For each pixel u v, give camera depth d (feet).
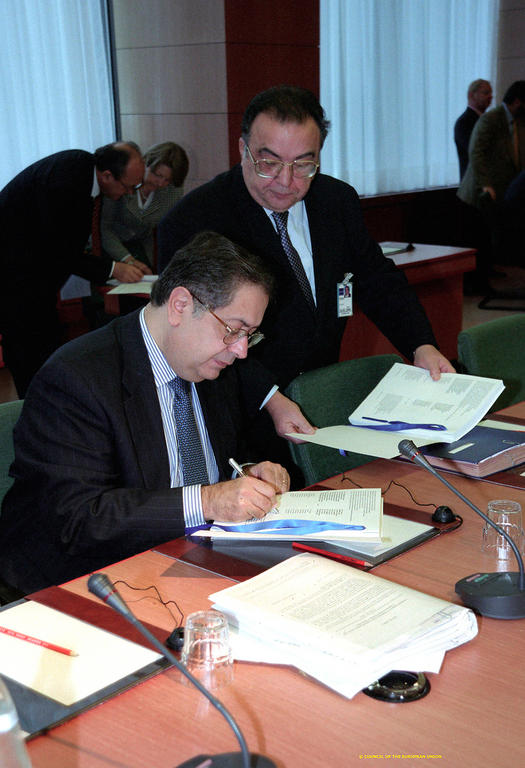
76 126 18.22
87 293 18.24
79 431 5.44
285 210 7.54
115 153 13.56
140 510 5.21
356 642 3.80
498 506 5.08
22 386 12.81
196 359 5.50
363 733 3.39
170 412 5.98
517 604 4.26
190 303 5.36
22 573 5.66
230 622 4.19
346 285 8.39
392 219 24.06
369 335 14.62
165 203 15.31
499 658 3.93
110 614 4.37
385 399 7.25
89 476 5.34
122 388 5.67
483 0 26.63
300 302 7.99
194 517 5.23
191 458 6.08
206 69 18.10
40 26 17.28
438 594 4.52
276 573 4.56
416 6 23.81
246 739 3.36
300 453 7.37
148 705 3.60
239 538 5.17
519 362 9.41
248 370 7.20
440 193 25.18
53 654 3.99
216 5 17.52
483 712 3.51
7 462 6.06
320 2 20.95
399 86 23.80
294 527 5.17
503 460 6.40
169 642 4.03
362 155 23.07
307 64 19.01
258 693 3.67
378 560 4.87
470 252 15.46
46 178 11.72
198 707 3.59
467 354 8.93
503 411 7.83
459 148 23.77
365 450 6.26
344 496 5.59
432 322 15.98
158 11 18.47
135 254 15.31
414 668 3.78
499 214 23.79
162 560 5.00
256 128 7.04
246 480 5.30
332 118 22.13
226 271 5.28
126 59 19.33
